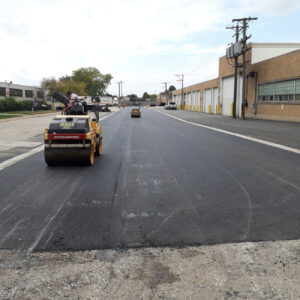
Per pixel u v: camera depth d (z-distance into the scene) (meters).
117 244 4.31
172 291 3.28
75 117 9.54
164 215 5.34
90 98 11.61
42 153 11.72
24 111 52.66
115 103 127.81
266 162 9.74
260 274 3.58
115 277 3.54
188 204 5.87
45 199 6.19
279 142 14.20
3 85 59.47
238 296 3.19
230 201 6.04
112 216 5.30
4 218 5.23
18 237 4.53
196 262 3.84
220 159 10.27
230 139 15.54
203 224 4.95
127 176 8.02
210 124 25.50
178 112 55.69
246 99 36.22
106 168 8.99
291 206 5.76
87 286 3.37
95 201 6.07
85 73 113.69
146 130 20.67
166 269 3.69
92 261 3.88
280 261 3.85
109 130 20.80
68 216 5.30
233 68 40.12
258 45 35.78
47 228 4.83
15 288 3.34
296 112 26.36
